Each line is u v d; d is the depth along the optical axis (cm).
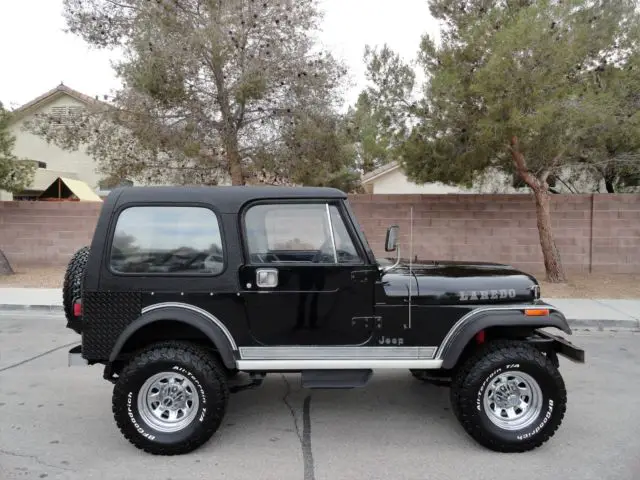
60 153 2480
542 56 875
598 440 422
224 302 397
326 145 1136
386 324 404
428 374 466
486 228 1282
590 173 1430
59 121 1193
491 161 1110
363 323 404
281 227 410
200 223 404
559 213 1259
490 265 491
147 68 1020
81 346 420
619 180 1481
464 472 368
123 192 409
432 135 1059
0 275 1232
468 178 1096
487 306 409
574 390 545
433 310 405
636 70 1055
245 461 384
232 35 1045
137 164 1202
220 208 403
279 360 401
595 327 834
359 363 404
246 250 403
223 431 439
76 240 1368
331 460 387
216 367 396
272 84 1100
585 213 1253
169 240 402
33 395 525
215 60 1057
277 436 429
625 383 568
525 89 887
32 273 1277
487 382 394
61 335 773
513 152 1051
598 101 960
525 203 1268
